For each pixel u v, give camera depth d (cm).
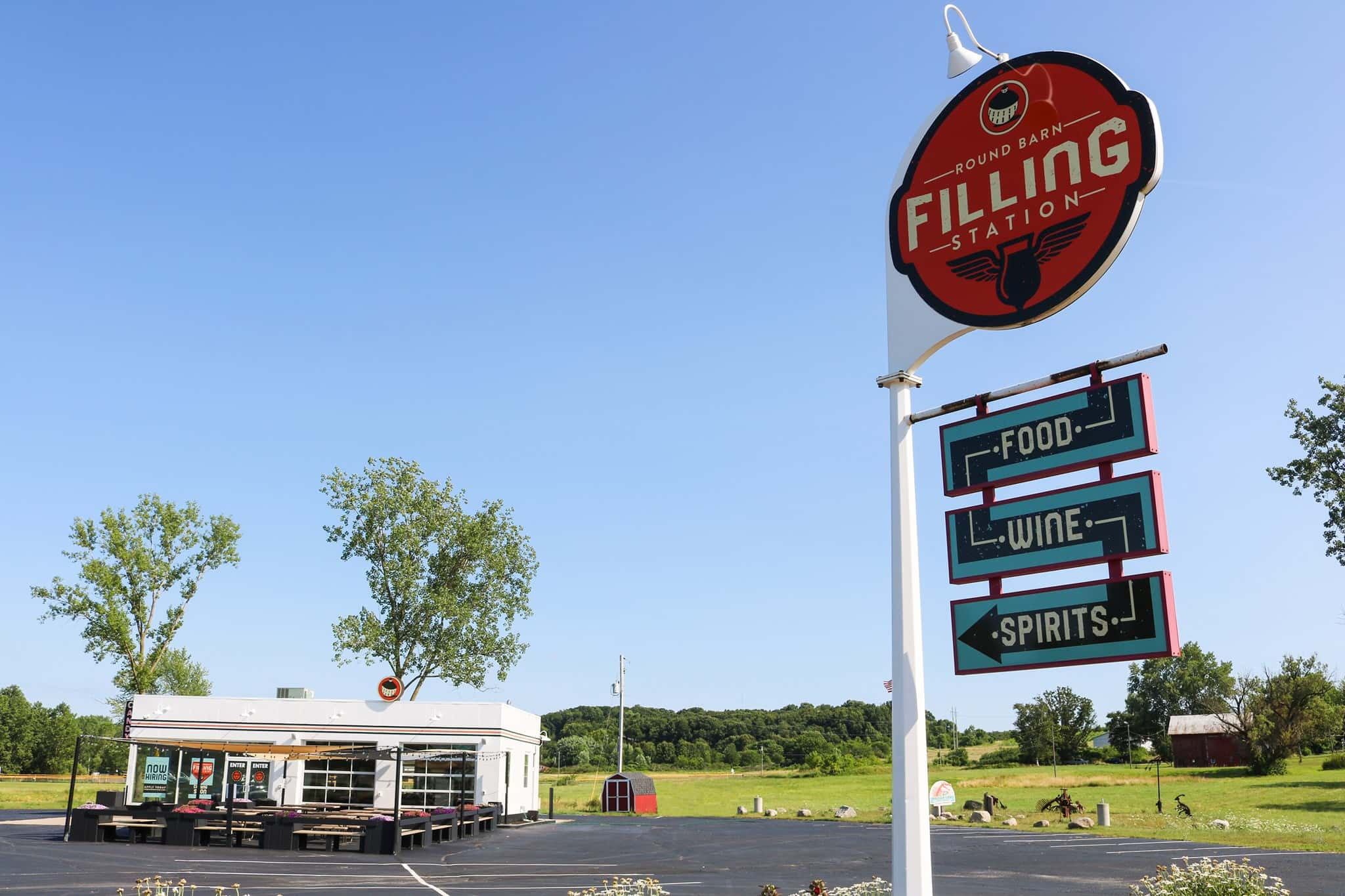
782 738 14775
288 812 2812
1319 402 4984
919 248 1126
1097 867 2297
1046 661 970
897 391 1119
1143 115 952
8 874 1866
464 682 4747
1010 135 1060
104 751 11806
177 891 1636
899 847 1001
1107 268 958
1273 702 7150
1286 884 1956
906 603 1054
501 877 1997
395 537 4750
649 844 2962
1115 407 945
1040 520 989
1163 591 894
